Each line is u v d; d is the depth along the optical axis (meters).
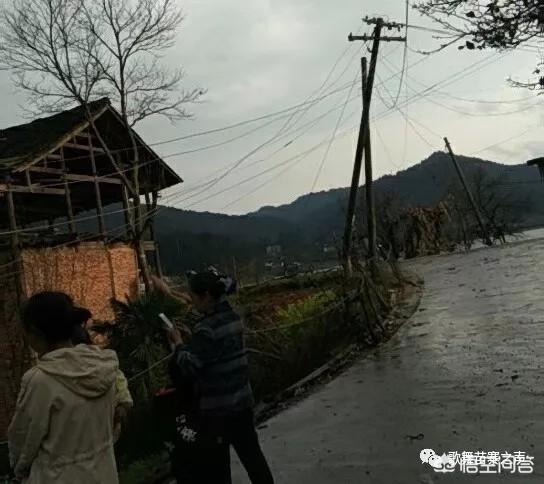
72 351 2.98
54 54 17.56
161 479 6.45
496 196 60.22
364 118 20.06
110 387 3.03
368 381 8.87
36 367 2.92
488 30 4.77
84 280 17.61
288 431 7.07
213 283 4.16
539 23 4.68
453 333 11.41
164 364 10.59
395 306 16.33
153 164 21.48
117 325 10.93
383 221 49.41
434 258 38.22
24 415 2.84
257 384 9.78
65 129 17.86
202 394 4.04
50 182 18.47
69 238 17.27
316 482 5.38
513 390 7.13
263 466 4.18
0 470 10.72
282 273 34.78
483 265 25.33
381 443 6.09
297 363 10.36
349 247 16.39
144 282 17.80
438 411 6.81
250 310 16.00
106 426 3.03
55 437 2.84
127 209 18.83
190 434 4.05
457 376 8.22
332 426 6.96
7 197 16.05
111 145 20.42
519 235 61.53
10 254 15.82
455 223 55.69
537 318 11.34
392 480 5.14
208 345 4.03
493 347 9.61
